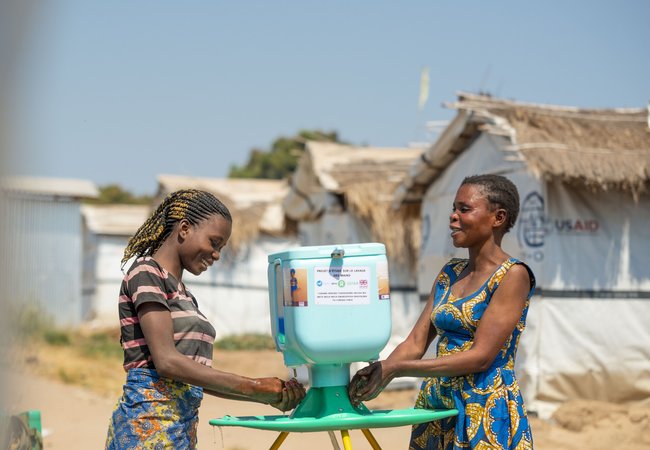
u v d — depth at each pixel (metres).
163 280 3.31
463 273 3.70
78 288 23.09
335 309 3.33
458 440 3.44
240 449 7.78
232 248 20.84
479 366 3.37
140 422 3.23
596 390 9.02
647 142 9.33
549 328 8.91
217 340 20.11
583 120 9.73
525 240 9.05
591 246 9.08
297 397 3.43
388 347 12.19
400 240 12.27
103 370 13.98
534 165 8.56
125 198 55.16
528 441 3.43
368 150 15.20
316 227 14.80
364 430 3.51
